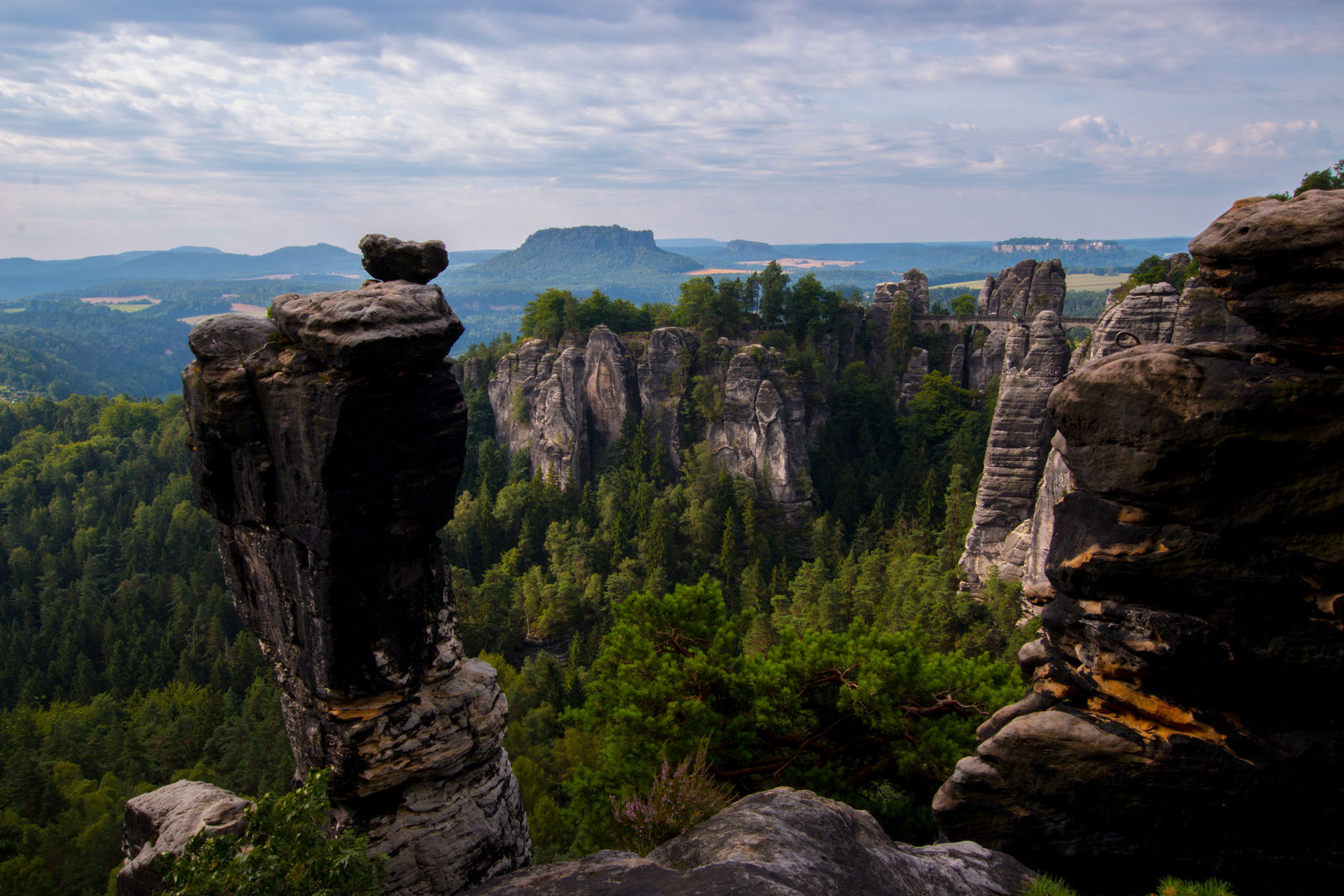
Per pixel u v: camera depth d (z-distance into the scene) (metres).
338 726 20.55
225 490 21.80
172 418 198.50
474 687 22.30
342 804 21.25
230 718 79.50
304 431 18.98
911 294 156.12
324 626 19.84
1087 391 17.78
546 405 140.25
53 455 179.12
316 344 18.56
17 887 51.44
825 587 90.62
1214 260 16.23
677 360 139.12
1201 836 16.86
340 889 16.06
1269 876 16.42
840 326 152.88
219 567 130.12
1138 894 17.64
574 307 153.38
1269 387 15.75
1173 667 16.78
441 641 21.94
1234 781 16.30
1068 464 18.61
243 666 102.44
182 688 97.50
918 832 26.81
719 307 151.38
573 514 128.38
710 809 21.05
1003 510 91.94
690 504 121.44
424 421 19.50
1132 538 17.22
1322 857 15.93
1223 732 16.53
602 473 139.75
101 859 56.75
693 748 26.38
